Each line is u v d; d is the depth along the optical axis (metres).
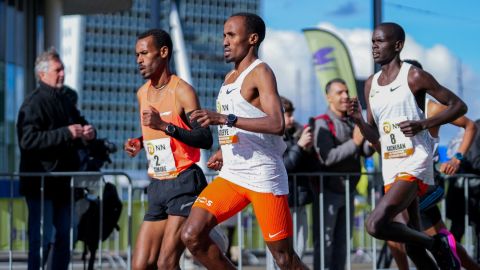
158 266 9.25
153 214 9.44
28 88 26.52
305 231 12.80
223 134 8.84
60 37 26.45
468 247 13.37
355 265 17.80
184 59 23.28
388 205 9.95
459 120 12.17
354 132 12.84
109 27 181.25
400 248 11.45
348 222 12.62
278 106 8.45
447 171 12.12
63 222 12.21
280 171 8.83
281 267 8.93
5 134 25.64
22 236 18.73
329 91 13.12
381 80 10.41
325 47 19.94
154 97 9.47
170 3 23.56
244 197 8.87
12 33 25.66
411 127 9.79
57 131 11.80
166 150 9.29
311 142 12.59
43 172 12.05
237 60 8.83
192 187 9.23
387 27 10.26
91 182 12.24
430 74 10.09
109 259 18.30
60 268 12.17
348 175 12.62
